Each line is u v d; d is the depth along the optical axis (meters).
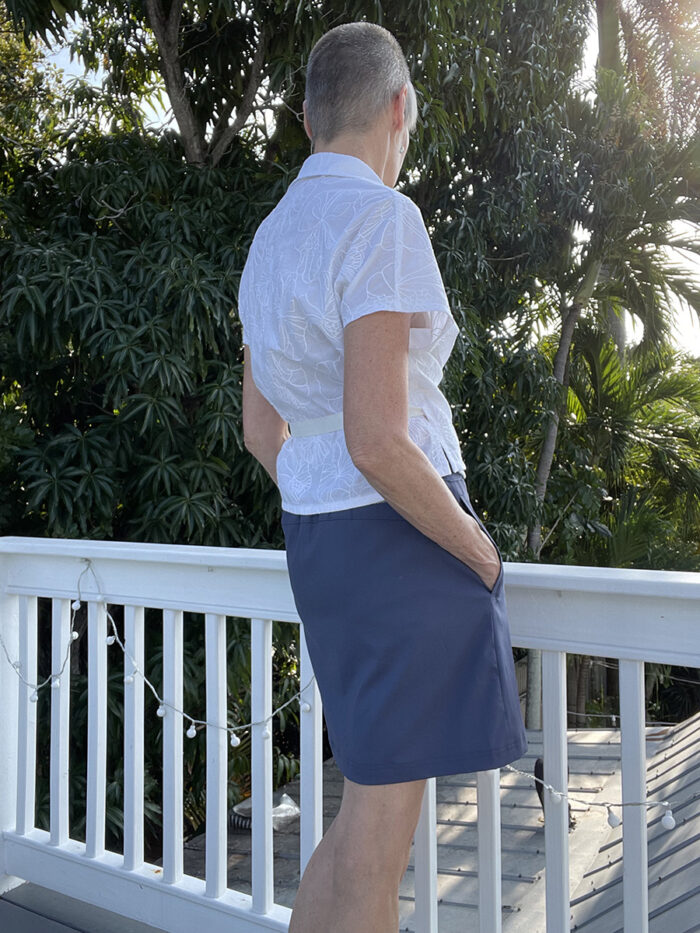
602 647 1.10
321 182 1.00
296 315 0.95
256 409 1.21
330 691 0.99
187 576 1.52
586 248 6.45
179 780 1.57
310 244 0.95
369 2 3.60
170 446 3.74
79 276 3.45
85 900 1.69
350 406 0.85
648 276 6.93
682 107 6.45
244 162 4.37
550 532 7.02
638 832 1.08
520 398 5.69
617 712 9.30
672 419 7.81
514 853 3.07
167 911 1.56
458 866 2.97
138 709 1.62
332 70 1.01
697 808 2.42
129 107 4.67
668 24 6.68
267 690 1.45
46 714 3.59
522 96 4.93
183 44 4.41
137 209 3.82
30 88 4.77
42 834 1.82
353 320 0.87
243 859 3.28
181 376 3.50
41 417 3.93
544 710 1.17
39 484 3.47
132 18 4.32
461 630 0.92
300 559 1.00
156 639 3.82
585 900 2.38
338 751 0.98
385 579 0.92
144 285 3.58
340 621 0.95
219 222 3.93
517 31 4.86
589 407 7.63
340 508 0.95
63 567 1.73
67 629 1.76
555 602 1.13
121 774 3.76
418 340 0.93
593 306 7.26
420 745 0.91
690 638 1.03
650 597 1.05
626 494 7.66
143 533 3.78
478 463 5.34
